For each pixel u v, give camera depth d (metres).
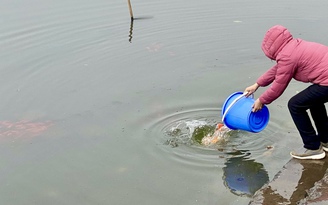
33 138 6.12
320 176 5.14
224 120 5.68
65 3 10.09
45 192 5.33
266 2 10.17
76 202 5.17
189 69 7.52
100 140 6.02
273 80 5.36
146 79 7.27
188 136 5.98
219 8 9.84
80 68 7.58
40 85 7.16
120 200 5.16
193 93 6.85
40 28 8.79
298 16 9.20
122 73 7.46
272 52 5.08
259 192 5.05
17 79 7.30
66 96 6.91
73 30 8.77
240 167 5.46
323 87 4.98
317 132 5.59
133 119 6.35
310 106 5.13
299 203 4.85
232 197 5.10
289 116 6.18
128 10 9.79
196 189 5.23
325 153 5.42
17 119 6.46
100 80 7.27
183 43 8.34
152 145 5.88
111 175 5.49
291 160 5.41
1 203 5.22
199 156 5.67
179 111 6.45
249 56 7.86
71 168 5.63
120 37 8.54
